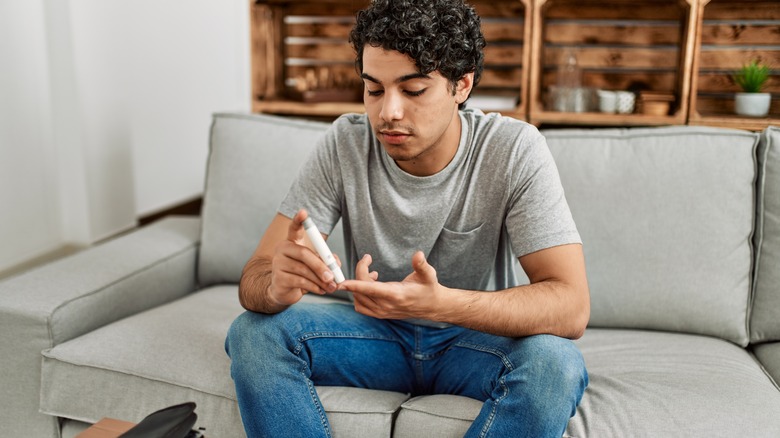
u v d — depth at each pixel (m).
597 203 1.55
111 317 1.55
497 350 1.21
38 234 2.93
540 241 1.21
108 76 3.12
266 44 2.62
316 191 1.35
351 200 1.33
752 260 1.53
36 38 2.83
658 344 1.46
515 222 1.24
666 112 2.32
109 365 1.35
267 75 2.65
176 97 3.71
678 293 1.50
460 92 1.21
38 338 1.41
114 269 1.61
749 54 2.38
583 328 1.19
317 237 1.08
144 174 3.47
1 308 1.41
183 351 1.37
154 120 3.53
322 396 1.25
